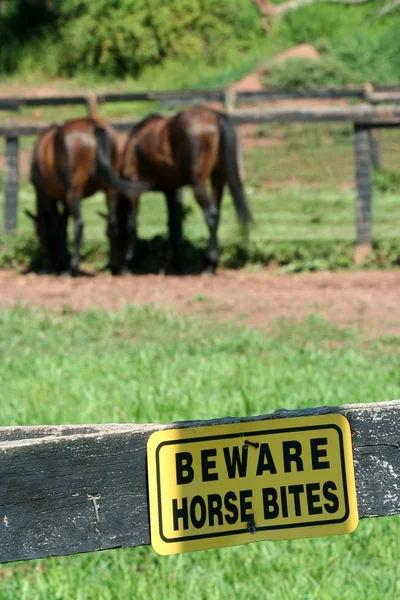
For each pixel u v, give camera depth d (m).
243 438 2.21
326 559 4.43
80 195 14.48
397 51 30.62
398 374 7.96
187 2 33.22
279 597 3.99
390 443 2.31
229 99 19.97
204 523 2.20
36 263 15.79
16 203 16.95
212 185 14.60
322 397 6.63
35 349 9.51
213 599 4.00
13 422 6.30
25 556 2.19
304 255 15.40
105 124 14.95
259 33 33.53
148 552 4.72
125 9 33.09
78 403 7.01
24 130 16.84
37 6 35.19
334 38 31.42
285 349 9.27
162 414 6.37
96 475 2.21
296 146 24.22
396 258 15.49
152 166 14.62
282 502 2.22
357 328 10.45
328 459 2.25
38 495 2.19
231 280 14.12
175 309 11.63
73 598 4.07
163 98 19.67
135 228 14.89
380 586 4.12
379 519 4.88
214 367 8.30
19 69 33.25
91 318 10.90
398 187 21.02
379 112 15.64
